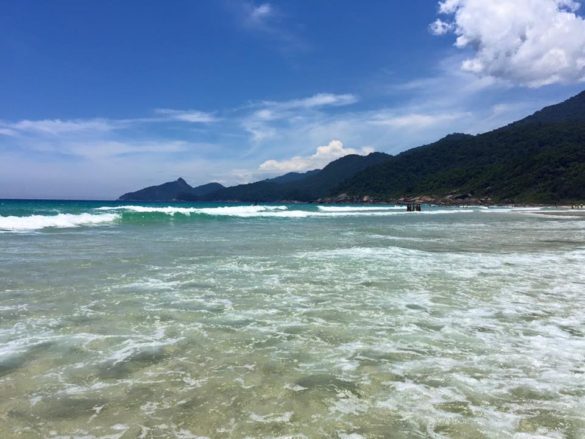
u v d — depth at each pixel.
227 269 10.48
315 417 3.50
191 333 5.62
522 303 7.38
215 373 4.36
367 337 5.55
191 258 12.20
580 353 5.02
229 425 3.37
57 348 4.98
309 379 4.25
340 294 7.95
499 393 3.97
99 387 4.00
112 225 25.31
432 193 143.62
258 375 4.33
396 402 3.78
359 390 4.01
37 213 30.64
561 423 3.44
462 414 3.57
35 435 3.18
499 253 13.97
